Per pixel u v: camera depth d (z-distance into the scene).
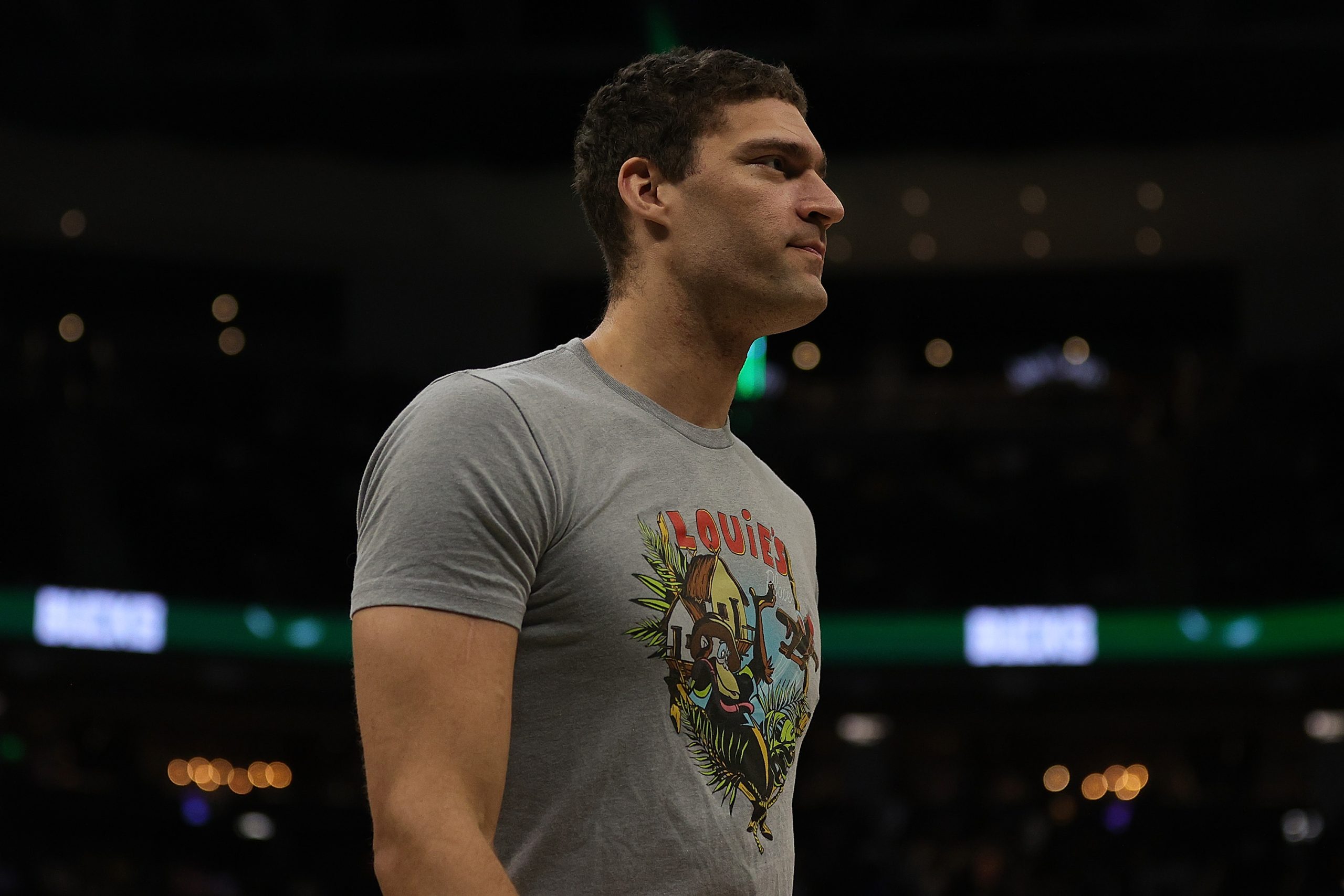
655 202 2.19
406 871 1.68
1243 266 28.78
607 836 1.82
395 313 29.39
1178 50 24.97
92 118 27.67
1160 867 20.92
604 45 26.95
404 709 1.75
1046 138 28.23
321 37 25.80
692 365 2.17
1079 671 24.91
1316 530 25.38
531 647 1.88
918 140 28.56
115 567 23.78
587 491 1.93
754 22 26.20
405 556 1.81
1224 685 24.55
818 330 32.22
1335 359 27.73
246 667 23.97
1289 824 22.16
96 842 20.64
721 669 1.93
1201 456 27.78
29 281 29.05
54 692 23.11
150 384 27.41
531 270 29.88
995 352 32.25
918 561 27.44
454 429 1.89
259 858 21.27
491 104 27.88
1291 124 27.38
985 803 23.25
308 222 28.92
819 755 26.23
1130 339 31.84
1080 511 27.73
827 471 29.00
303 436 28.06
